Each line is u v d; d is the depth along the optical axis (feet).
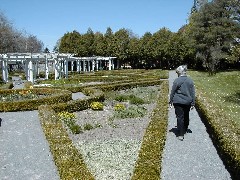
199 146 13.43
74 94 36.27
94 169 10.89
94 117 21.08
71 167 9.64
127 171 10.65
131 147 13.43
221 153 12.03
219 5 72.79
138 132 16.38
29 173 11.05
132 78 51.90
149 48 100.83
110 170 10.77
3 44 86.12
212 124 14.51
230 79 50.55
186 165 11.12
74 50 107.34
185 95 14.21
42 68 102.17
